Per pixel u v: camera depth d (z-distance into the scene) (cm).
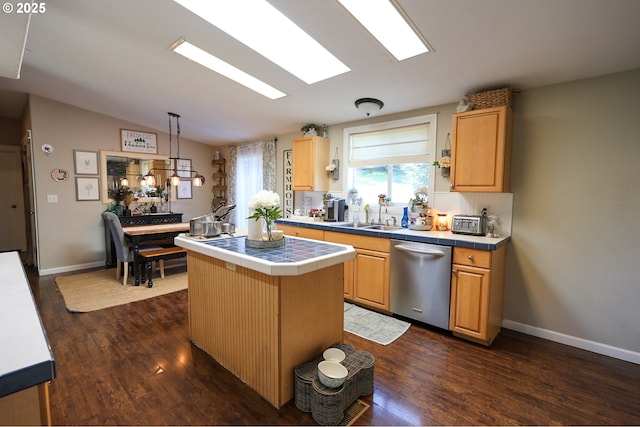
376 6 193
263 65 278
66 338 259
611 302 238
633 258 229
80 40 273
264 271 171
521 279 277
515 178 276
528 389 197
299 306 188
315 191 455
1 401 74
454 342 259
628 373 215
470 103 281
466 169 278
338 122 414
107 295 362
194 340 253
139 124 524
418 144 345
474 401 185
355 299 334
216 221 277
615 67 224
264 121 440
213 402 184
